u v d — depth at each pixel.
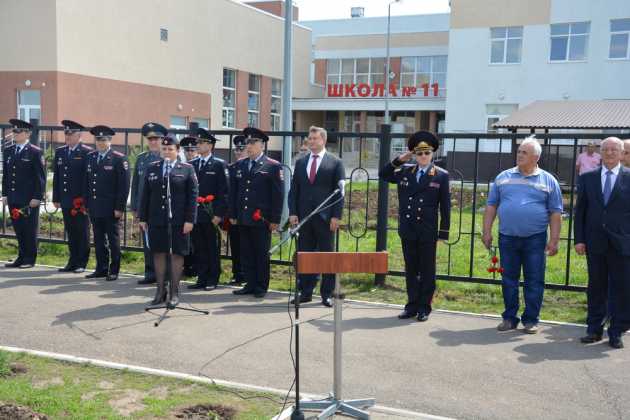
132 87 27.36
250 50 35.41
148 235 6.95
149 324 6.21
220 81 33.12
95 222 8.27
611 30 25.91
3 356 4.89
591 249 5.82
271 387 4.68
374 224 13.10
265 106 37.12
